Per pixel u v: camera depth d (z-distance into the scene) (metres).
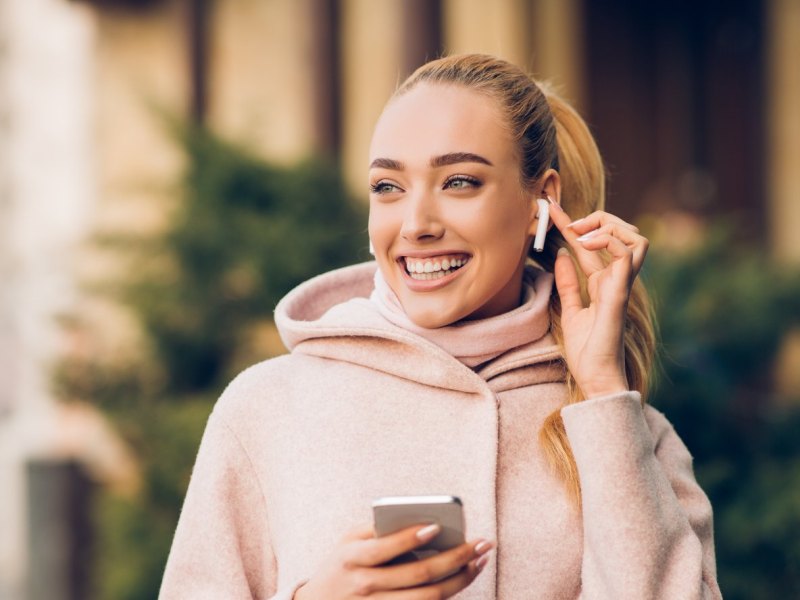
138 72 7.99
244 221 5.14
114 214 7.13
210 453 1.85
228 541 1.82
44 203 8.09
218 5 7.76
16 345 7.84
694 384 4.09
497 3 7.27
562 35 7.47
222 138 5.39
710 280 4.57
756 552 3.90
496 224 1.74
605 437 1.68
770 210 7.22
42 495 7.19
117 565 5.09
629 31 7.75
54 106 8.18
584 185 2.06
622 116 7.70
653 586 1.65
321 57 6.53
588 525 1.69
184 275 5.17
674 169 7.71
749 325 4.50
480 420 1.79
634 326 2.04
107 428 5.28
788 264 4.84
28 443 7.57
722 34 7.55
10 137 8.31
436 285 1.75
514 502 1.77
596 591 1.67
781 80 7.18
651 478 1.70
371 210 1.78
